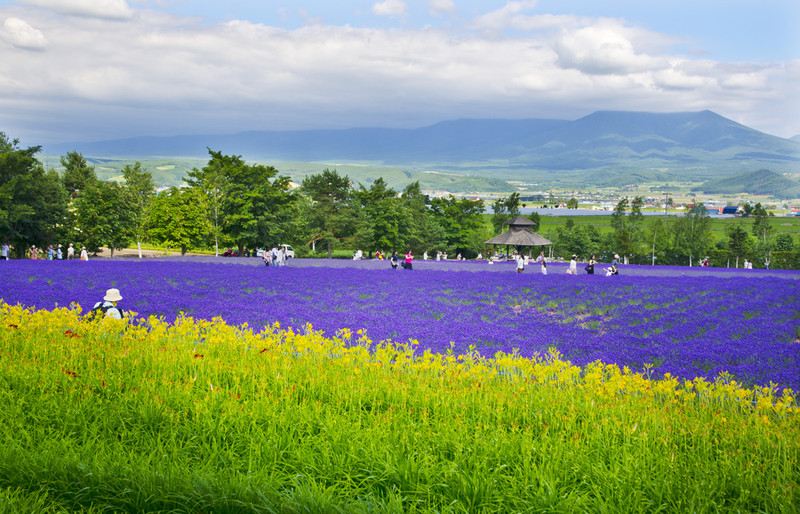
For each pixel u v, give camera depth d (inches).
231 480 216.8
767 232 5270.7
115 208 2849.4
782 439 278.8
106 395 325.4
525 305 1095.6
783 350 660.1
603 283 1462.8
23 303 889.5
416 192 4904.0
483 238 4589.1
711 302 1135.0
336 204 3964.1
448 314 922.1
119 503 212.8
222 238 2891.2
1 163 2401.6
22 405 300.4
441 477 235.1
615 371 420.5
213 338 482.3
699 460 252.8
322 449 254.5
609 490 224.4
